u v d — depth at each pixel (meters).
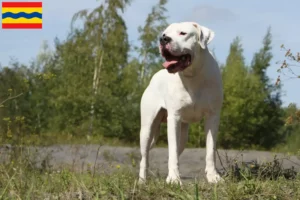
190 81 6.57
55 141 12.29
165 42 6.30
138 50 36.28
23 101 18.84
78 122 26.86
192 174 10.17
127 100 28.22
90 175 6.46
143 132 7.50
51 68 32.62
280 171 6.51
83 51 29.97
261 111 30.34
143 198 5.23
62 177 6.04
